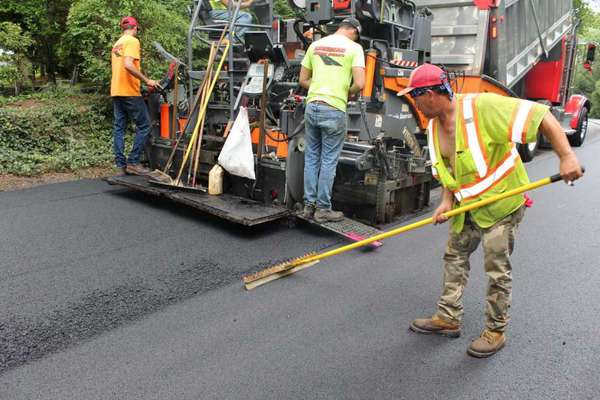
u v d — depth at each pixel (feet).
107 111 26.96
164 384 8.31
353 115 17.56
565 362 9.05
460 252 9.53
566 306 11.06
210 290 11.66
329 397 8.05
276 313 10.68
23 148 23.00
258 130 17.04
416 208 18.16
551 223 16.66
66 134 24.89
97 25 24.62
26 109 24.12
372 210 16.43
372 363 8.97
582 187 21.54
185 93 20.47
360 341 9.68
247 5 21.06
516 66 26.86
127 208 17.60
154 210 17.47
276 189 16.03
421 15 21.01
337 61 14.35
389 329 10.12
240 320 10.37
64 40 28.53
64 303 10.87
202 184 18.62
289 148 15.46
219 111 18.04
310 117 14.53
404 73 19.07
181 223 16.20
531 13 26.58
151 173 18.88
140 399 7.95
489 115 8.28
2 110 23.16
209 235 15.21
